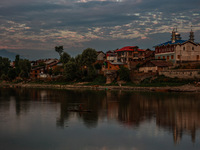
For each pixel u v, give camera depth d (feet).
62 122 146.00
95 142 110.22
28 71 617.21
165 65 383.24
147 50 554.46
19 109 193.77
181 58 400.47
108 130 127.75
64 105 215.31
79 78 503.20
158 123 141.49
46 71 622.13
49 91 373.20
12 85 558.97
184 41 411.54
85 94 314.35
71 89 412.98
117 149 102.47
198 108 190.29
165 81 353.72
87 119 153.38
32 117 161.27
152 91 332.19
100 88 412.57
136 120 149.59
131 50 497.87
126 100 242.58
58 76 554.87
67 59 573.33
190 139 113.19
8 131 127.75
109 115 165.99
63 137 117.39
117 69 459.73
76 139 114.32
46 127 134.92
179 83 334.24
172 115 164.14
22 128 133.28
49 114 171.42
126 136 117.70
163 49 431.43
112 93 319.06
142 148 103.35
